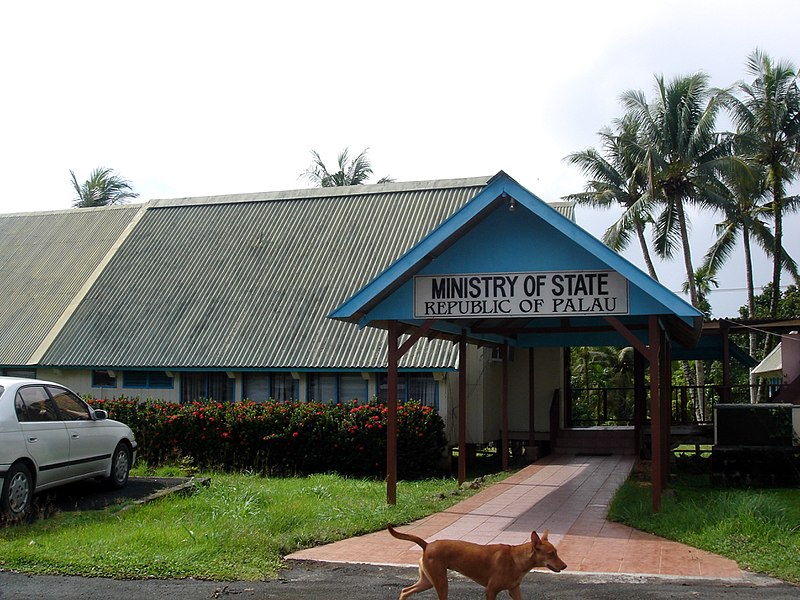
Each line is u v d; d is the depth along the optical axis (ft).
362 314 43.19
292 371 65.41
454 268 41.91
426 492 48.32
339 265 73.82
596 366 142.41
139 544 31.48
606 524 37.27
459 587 27.25
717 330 64.95
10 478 35.81
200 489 44.34
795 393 60.23
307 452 59.36
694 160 109.91
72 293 79.05
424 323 42.45
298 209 82.69
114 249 83.20
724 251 124.98
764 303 148.36
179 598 25.44
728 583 26.73
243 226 82.07
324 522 36.73
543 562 22.68
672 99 108.88
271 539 32.53
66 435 40.19
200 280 76.28
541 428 71.56
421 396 63.52
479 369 66.28
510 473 56.08
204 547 30.68
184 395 69.51
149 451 62.03
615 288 39.42
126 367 69.10
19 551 30.32
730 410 49.26
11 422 36.58
